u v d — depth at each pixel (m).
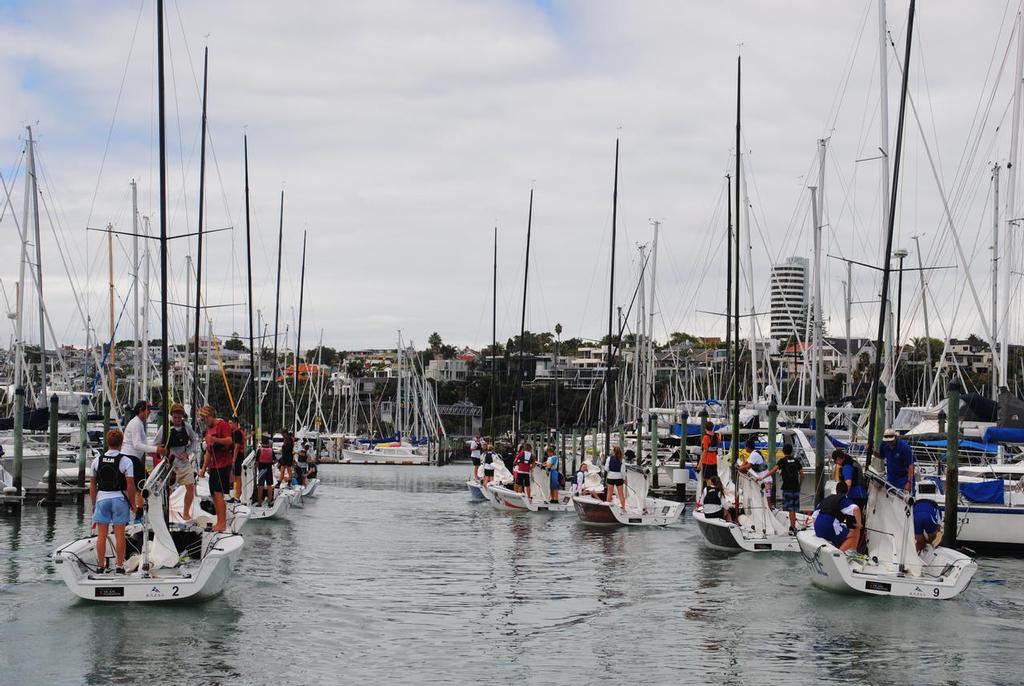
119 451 16.48
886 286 22.97
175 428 19.31
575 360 175.62
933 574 18.48
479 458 48.56
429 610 17.25
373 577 20.56
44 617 15.55
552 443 78.56
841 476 19.84
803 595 18.75
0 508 32.97
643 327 68.31
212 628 15.23
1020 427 29.59
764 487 27.92
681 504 32.38
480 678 13.06
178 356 76.38
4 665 13.06
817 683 13.03
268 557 23.11
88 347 58.41
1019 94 36.06
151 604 16.56
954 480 23.80
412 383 129.62
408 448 98.75
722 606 17.75
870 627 16.14
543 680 13.02
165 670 13.00
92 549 16.91
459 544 26.48
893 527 18.72
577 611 17.34
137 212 52.59
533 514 35.66
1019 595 19.12
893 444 20.30
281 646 14.36
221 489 19.89
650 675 13.33
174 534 17.61
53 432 33.59
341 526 30.62
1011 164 36.50
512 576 21.05
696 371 89.88
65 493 35.44
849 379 52.69
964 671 13.61
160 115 17.72
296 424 102.81
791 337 74.62
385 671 13.30
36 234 46.69
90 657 13.48
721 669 13.64
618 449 32.31
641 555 24.39
